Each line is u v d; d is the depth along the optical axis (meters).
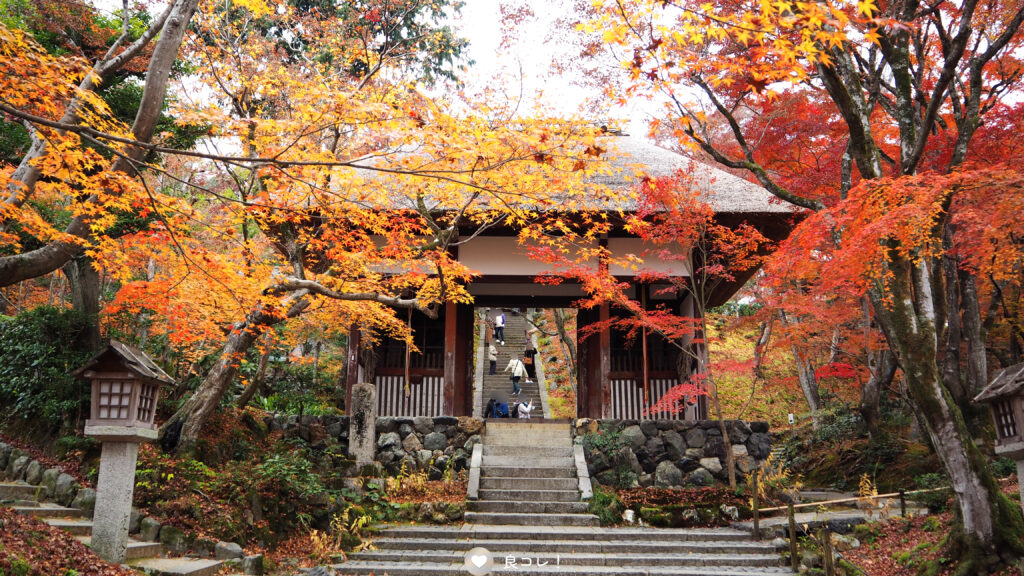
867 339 12.34
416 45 11.87
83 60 5.44
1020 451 6.03
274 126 5.83
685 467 11.93
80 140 6.32
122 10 9.63
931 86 10.67
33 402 9.16
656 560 8.71
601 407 13.11
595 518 10.26
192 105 9.70
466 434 12.23
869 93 9.41
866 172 8.30
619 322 12.43
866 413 14.12
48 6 9.43
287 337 12.73
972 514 7.31
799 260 9.16
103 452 6.56
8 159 9.75
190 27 10.08
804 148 12.88
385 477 11.34
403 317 14.30
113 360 6.55
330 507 9.48
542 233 10.47
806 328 11.52
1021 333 13.84
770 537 9.71
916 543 8.70
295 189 7.32
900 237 7.47
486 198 10.19
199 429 9.37
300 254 9.13
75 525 7.00
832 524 9.77
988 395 6.36
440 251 9.01
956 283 12.33
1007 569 6.94
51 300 17.05
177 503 7.85
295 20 11.79
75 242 6.38
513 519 10.16
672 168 13.77
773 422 18.47
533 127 6.45
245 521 8.27
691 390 10.98
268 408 13.73
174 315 8.45
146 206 6.22
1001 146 10.23
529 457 11.99
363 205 8.36
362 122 5.86
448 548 9.02
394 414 13.52
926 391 7.64
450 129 5.81
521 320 26.92
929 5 8.62
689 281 13.38
